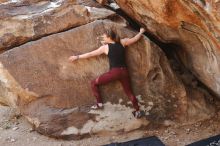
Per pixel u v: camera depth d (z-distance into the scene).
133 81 5.78
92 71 5.72
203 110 6.09
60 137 5.67
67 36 5.66
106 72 5.65
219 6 3.75
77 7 5.88
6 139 5.86
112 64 5.50
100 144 5.57
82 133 5.66
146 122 5.82
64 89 5.72
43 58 5.68
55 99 5.72
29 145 5.64
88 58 5.67
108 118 5.72
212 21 4.09
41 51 5.67
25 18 5.82
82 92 5.73
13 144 5.72
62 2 6.07
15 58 5.65
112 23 5.71
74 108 5.71
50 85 5.71
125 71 5.51
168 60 6.19
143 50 5.72
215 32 4.28
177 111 5.93
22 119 6.50
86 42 5.67
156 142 5.36
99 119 5.71
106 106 5.74
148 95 5.84
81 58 5.63
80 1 6.15
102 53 5.61
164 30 5.41
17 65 5.66
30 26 5.81
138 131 5.81
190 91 6.19
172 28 5.21
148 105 5.83
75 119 5.69
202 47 5.35
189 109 6.00
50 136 5.71
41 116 5.70
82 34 5.67
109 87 5.73
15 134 5.99
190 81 6.41
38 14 5.89
